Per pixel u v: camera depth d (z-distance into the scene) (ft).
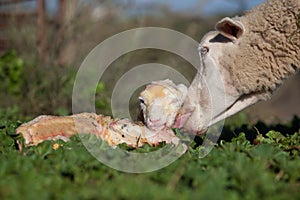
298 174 19.92
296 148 26.13
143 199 15.94
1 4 56.39
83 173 19.60
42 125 26.16
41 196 16.19
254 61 27.68
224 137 32.73
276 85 28.14
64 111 43.57
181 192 17.29
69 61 52.70
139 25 59.06
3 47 59.06
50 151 22.99
